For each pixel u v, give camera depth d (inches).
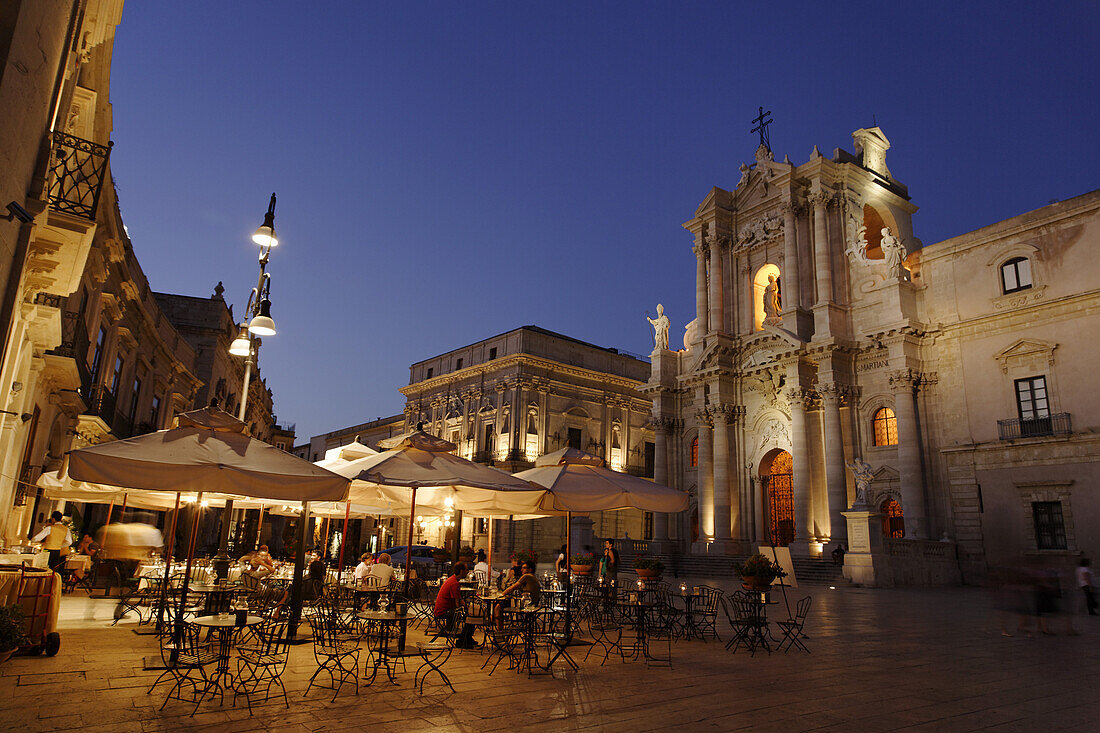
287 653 382.3
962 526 1220.5
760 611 525.7
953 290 1310.3
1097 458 1082.1
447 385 2463.1
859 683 360.8
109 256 893.2
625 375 2411.4
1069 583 785.6
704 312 1759.4
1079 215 1163.9
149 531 826.8
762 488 1582.2
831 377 1395.2
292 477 380.8
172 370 1409.9
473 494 554.9
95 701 283.7
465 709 290.0
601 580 663.1
